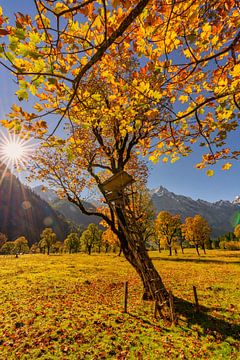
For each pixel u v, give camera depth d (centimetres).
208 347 826
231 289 1758
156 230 6938
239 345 837
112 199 1403
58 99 434
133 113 492
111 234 5406
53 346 830
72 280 2308
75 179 1574
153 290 1315
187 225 7281
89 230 8950
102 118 528
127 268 3391
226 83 432
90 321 1071
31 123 390
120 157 1545
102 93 495
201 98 532
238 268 3247
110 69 475
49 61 288
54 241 10044
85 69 247
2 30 236
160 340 878
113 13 339
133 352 789
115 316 1143
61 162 1521
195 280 2219
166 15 348
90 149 1438
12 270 3181
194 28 374
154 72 364
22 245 11600
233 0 332
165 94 512
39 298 1567
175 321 1046
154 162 609
